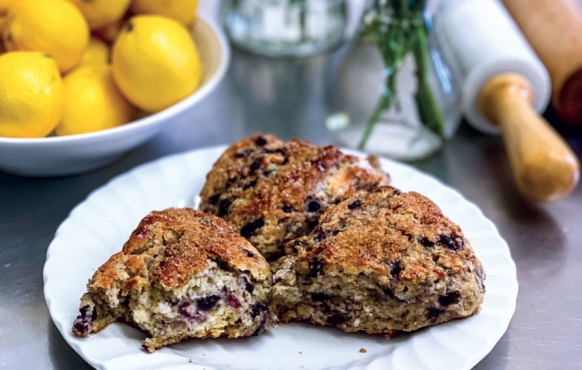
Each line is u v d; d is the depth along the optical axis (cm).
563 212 55
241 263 42
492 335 40
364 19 58
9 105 48
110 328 41
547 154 52
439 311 41
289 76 72
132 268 41
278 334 43
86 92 52
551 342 44
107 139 51
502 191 57
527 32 65
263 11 71
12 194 55
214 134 63
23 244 50
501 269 45
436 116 59
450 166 60
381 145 60
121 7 56
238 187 48
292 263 43
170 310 41
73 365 42
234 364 41
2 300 46
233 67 73
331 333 43
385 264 41
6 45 53
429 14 57
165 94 54
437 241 42
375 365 40
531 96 61
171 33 53
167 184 52
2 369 42
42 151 50
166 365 40
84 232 47
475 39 64
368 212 45
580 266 50
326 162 48
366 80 59
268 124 64
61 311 41
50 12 51
